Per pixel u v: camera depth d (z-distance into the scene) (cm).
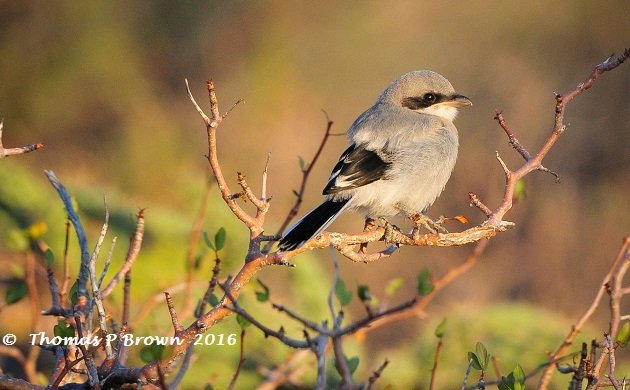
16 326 881
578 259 1573
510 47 1956
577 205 1666
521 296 1510
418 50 2000
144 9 2012
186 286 691
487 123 1853
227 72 1992
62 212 922
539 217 1616
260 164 1794
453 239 556
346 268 1470
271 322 805
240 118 1888
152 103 1920
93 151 1845
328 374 768
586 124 1806
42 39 1920
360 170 744
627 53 532
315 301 909
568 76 1914
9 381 442
